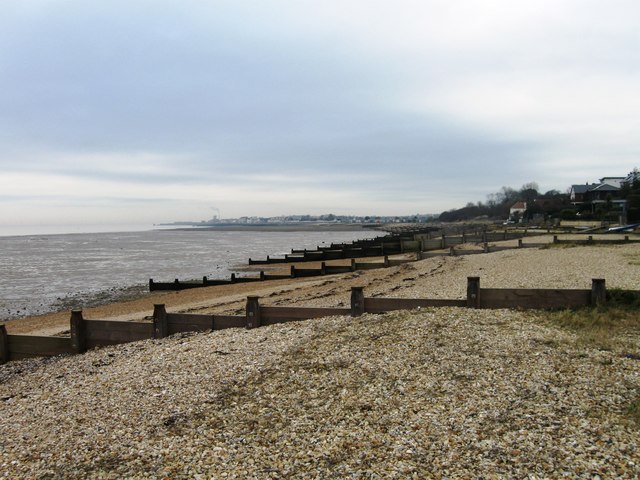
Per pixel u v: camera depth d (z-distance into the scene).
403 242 50.53
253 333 13.70
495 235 51.38
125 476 6.84
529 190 167.75
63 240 148.62
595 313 12.73
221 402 9.21
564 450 6.41
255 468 6.74
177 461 7.14
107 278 46.25
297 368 10.51
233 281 37.38
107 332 14.91
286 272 41.88
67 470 7.22
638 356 9.72
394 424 7.62
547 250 34.56
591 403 7.74
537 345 10.70
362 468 6.48
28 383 12.19
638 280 17.97
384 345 11.34
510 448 6.60
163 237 167.62
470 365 9.80
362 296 14.23
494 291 13.96
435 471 6.23
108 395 10.32
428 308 14.18
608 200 89.50
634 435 6.63
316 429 7.73
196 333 14.60
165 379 10.82
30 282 43.56
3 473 7.30
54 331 21.08
